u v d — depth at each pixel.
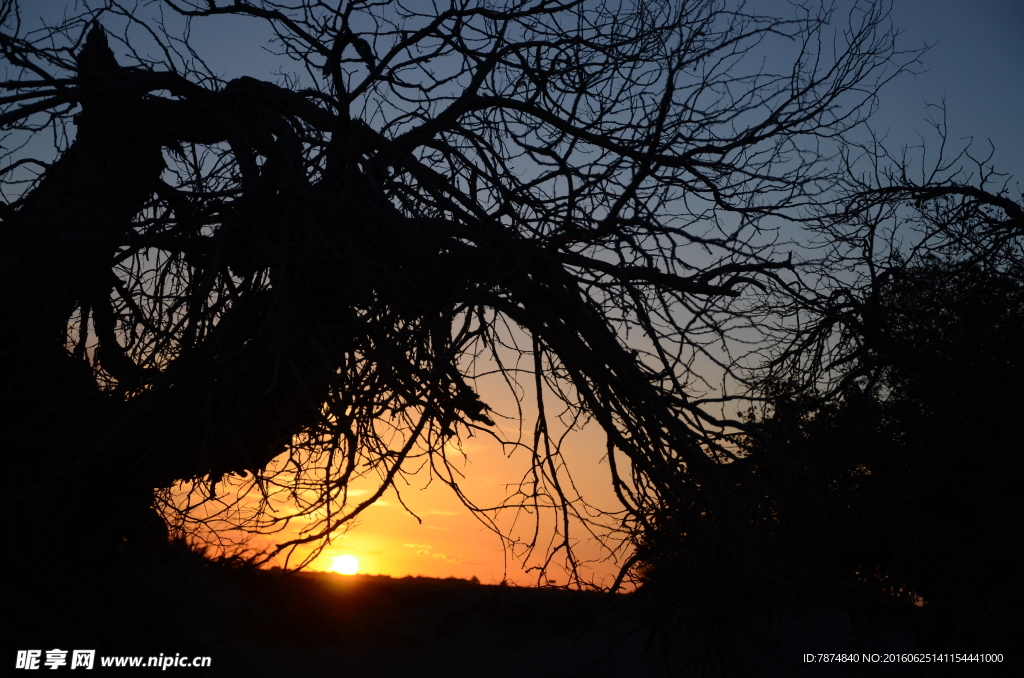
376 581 31.20
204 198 4.96
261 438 5.59
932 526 7.29
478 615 21.48
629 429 5.46
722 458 5.17
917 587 7.81
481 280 5.11
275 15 4.96
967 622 7.39
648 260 4.83
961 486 7.54
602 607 5.34
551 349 5.36
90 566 6.38
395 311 4.66
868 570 7.87
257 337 4.54
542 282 5.47
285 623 16.28
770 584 5.12
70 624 6.06
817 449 5.42
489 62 5.41
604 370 5.38
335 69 5.21
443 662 17.59
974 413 7.38
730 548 4.92
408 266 4.76
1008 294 7.70
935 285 7.63
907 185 7.74
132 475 6.02
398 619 24.31
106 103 6.12
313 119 5.73
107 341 6.18
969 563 7.05
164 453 5.70
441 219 5.36
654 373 4.91
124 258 5.59
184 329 5.17
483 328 4.93
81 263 5.97
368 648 19.48
